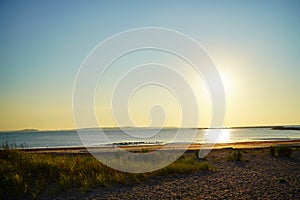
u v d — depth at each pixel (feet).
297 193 37.37
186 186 42.93
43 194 39.01
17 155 54.90
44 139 295.48
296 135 294.66
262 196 36.09
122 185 43.45
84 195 38.50
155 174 50.03
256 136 280.31
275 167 60.54
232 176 50.67
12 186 39.52
